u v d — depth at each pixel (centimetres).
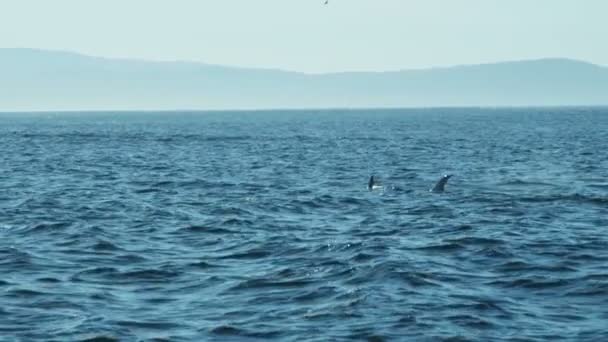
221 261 4184
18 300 3441
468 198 6619
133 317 3209
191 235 4978
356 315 3198
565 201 6391
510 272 3897
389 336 2981
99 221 5503
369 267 3881
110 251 4456
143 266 4066
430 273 3797
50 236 4900
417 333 3011
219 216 5706
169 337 2986
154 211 5972
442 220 5466
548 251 4369
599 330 3042
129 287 3672
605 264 4056
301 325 3103
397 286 3591
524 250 4378
